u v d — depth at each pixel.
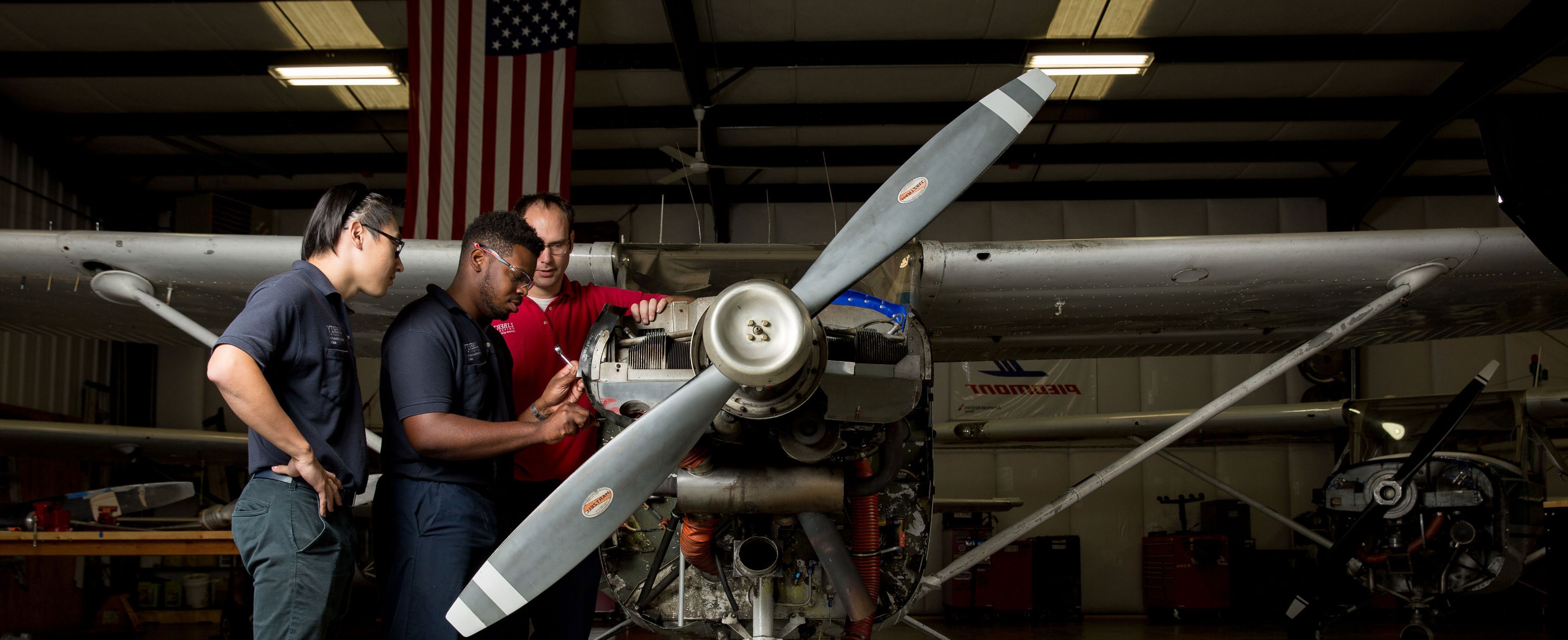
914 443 2.68
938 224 11.46
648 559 2.75
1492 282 3.96
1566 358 10.23
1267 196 11.24
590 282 3.38
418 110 6.98
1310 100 9.51
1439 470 5.38
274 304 1.69
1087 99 9.59
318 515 1.68
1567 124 1.96
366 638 7.50
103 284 3.78
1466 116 9.19
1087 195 11.34
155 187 11.30
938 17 8.13
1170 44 8.47
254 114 9.79
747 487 2.23
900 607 2.65
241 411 1.60
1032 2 7.92
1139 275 3.68
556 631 2.49
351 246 1.89
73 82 9.11
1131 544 10.70
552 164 6.92
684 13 7.66
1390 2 7.91
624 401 2.23
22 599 8.36
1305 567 9.63
